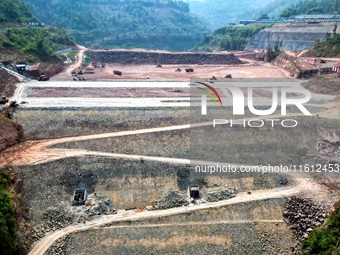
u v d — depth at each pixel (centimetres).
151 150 5938
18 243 4097
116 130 6431
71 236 4416
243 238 4538
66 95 7881
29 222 4578
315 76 10525
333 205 4750
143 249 4350
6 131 5897
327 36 14250
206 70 13075
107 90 8512
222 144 6159
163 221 4675
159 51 15975
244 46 19938
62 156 5556
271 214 4894
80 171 5375
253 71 12800
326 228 4400
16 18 14562
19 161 5362
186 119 6819
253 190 5359
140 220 4669
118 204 5028
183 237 4497
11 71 9281
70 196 5100
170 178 5450
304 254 4250
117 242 4403
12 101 6950
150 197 5169
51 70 10875
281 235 4619
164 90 8775
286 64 13012
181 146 6062
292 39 16962
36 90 8156
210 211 4834
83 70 12088
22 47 11356
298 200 5047
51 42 14312
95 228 4522
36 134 6203
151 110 7044
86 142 5978
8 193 4550
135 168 5494
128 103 7388
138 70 12812
